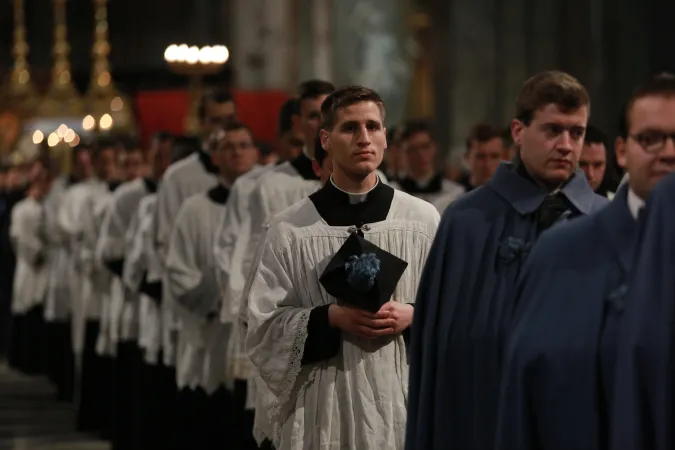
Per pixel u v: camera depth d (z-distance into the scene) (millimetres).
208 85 29422
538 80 4910
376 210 6039
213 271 9430
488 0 30031
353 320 5750
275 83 27484
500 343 4695
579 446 3951
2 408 15781
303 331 5816
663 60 28094
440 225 5012
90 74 33312
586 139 6703
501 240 4863
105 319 13477
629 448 3740
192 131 17094
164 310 10602
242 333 6703
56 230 16047
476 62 30141
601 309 3982
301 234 5988
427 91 30234
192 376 9664
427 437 4852
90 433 14031
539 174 4914
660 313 3762
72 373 16078
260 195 7734
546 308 4047
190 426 9727
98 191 15023
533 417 4020
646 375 3752
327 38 28828
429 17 30219
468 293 4828
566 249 4098
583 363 3957
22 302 18266
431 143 11508
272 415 5965
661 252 3797
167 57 16953
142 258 10688
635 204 4074
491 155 9867
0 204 20500
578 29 28906
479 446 4707
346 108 5941
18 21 28469
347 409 5848
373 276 5703
